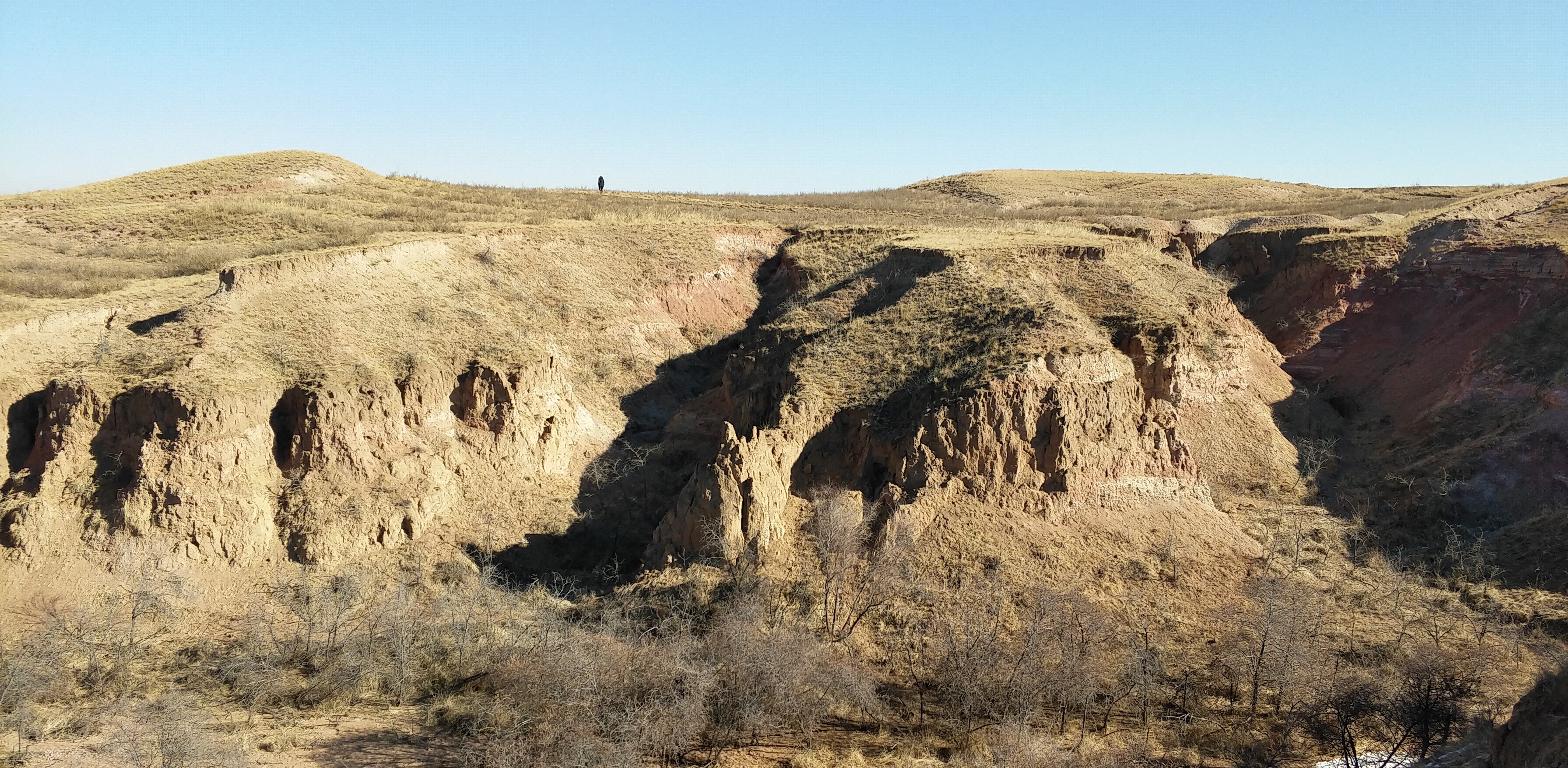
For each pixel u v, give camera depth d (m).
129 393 31.72
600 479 38.19
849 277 49.72
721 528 31.19
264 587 30.47
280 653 28.02
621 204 72.38
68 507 30.44
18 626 27.75
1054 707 26.64
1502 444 40.09
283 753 23.72
